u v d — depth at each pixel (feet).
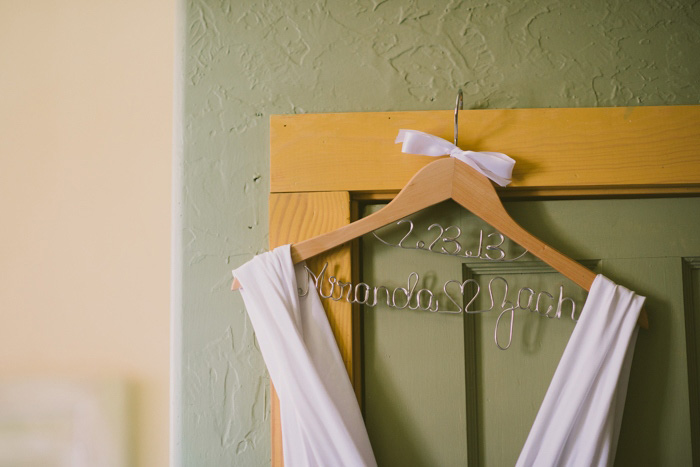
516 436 3.15
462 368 3.14
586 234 3.22
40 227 4.86
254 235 3.23
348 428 2.89
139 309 4.86
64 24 4.94
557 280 3.19
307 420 2.80
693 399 3.15
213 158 3.28
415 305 3.18
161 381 4.82
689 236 3.21
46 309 4.82
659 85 3.25
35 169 4.87
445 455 3.12
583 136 3.10
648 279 3.19
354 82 3.28
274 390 3.04
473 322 3.20
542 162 3.09
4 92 4.86
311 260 3.07
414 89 3.27
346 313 3.05
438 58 3.28
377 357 3.17
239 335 3.19
